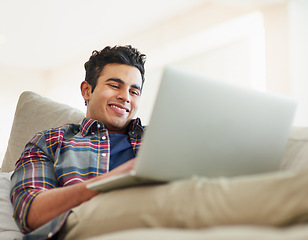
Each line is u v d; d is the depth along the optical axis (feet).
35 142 4.62
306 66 13.88
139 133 5.16
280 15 14.58
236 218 2.04
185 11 17.97
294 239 1.58
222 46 17.71
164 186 2.49
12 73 22.97
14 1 16.84
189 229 2.18
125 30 19.56
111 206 2.67
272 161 3.06
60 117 5.92
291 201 1.92
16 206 3.85
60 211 3.54
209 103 2.66
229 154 2.82
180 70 2.56
